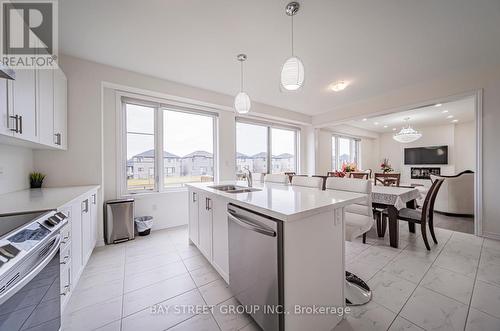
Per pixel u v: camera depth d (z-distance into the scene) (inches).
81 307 58.4
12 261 29.6
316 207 44.8
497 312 54.8
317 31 78.3
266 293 45.1
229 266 61.2
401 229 126.7
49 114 72.9
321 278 48.4
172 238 114.3
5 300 28.2
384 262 83.8
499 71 104.9
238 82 128.0
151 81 117.7
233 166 162.6
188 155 145.6
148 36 81.1
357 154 306.2
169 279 73.2
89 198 81.9
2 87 47.1
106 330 50.5
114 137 115.3
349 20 72.2
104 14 68.3
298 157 221.0
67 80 93.9
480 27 76.3
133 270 79.2
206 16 70.0
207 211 79.8
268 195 63.1
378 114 158.7
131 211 111.4
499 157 105.3
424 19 71.9
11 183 73.8
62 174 93.0
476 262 82.9
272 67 108.0
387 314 55.0
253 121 186.7
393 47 89.7
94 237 93.5
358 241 107.4
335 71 112.9
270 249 43.1
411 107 138.2
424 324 51.3
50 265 42.3
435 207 163.6
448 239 108.2
